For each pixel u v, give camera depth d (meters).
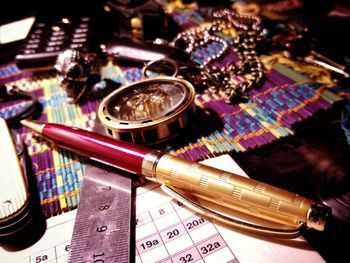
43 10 0.25
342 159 0.14
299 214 0.10
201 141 0.15
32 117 0.18
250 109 0.17
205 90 0.19
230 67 0.19
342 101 0.16
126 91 0.16
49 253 0.12
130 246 0.12
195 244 0.11
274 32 0.22
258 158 0.14
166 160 0.13
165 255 0.11
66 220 0.13
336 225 0.11
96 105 0.19
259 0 0.27
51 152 0.16
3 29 0.26
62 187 0.14
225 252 0.11
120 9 0.24
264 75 0.19
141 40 0.22
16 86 0.21
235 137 0.15
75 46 0.21
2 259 0.12
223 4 0.28
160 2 0.30
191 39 0.23
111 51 0.21
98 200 0.13
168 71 0.20
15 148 0.15
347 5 0.23
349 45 0.20
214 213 0.12
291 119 0.16
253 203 0.11
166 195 0.13
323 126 0.15
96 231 0.12
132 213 0.13
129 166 0.13
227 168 0.13
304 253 0.11
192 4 0.29
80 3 0.25
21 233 0.12
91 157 0.14
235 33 0.24
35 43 0.22
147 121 0.14
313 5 0.24
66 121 0.18
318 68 0.19
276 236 0.11
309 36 0.20
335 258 0.11
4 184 0.13
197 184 0.12
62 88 0.19
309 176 0.13
